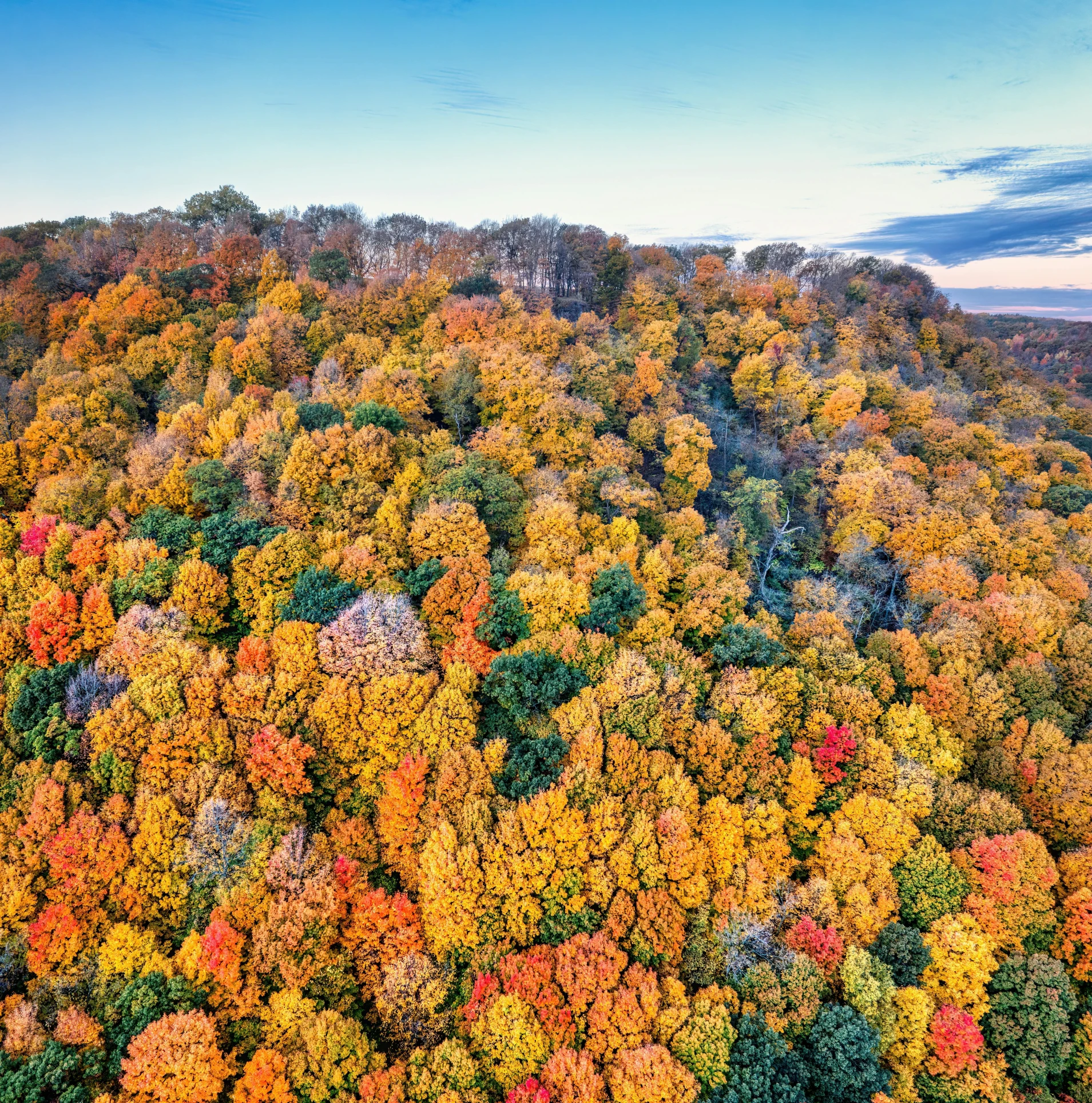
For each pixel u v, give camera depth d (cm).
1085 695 5450
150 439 6894
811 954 3838
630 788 4356
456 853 3941
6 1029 3400
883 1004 3659
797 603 6431
